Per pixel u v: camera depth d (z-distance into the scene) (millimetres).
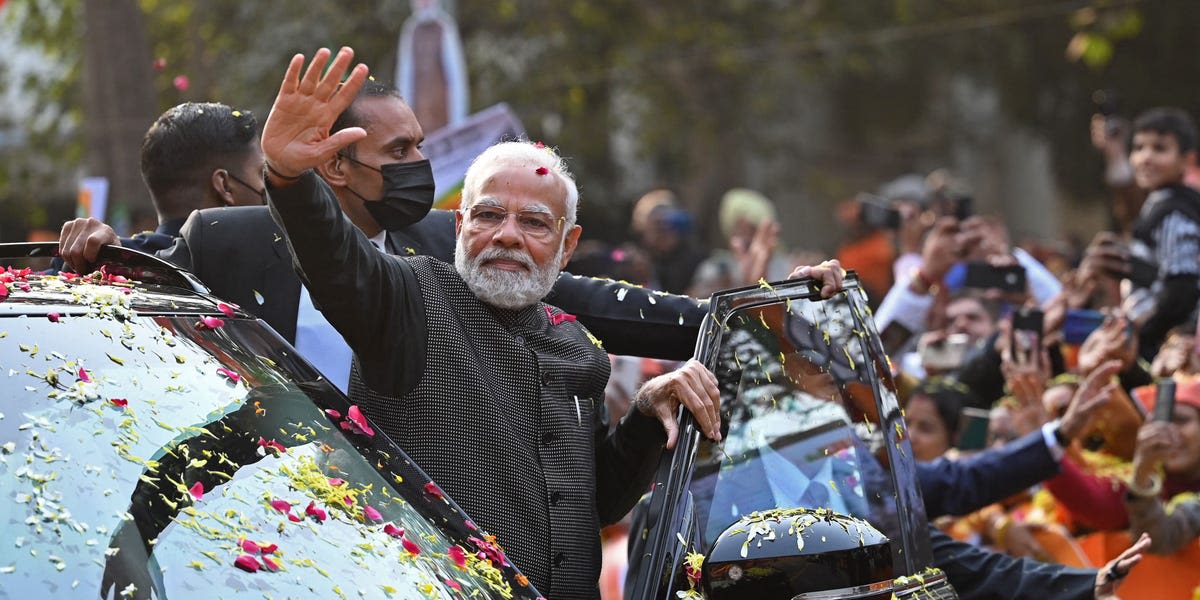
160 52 42719
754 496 9578
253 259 10969
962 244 19703
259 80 45875
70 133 42375
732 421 9703
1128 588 14648
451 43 28109
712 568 8742
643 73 52312
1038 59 65875
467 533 8555
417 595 7793
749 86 59156
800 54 57531
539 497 9430
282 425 8484
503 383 9547
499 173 9617
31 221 43906
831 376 10266
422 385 9328
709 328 9680
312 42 46688
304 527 7891
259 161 12695
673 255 31859
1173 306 19969
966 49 65188
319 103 8352
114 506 7539
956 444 16438
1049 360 17484
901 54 62688
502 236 9461
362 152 10844
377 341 9148
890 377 10555
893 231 26547
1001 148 88000
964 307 19578
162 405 8180
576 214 10031
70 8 42156
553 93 49719
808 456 9992
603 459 10164
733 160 61594
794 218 82250
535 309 9977
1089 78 65438
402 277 9336
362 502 8258
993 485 13523
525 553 9266
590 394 9969
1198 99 63844
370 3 48250
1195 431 15133
